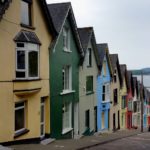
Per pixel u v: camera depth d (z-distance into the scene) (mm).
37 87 20484
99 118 37000
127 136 32344
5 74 18109
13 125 18828
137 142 25938
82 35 32219
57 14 25266
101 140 25547
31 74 19953
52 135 23688
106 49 38031
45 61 22453
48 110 23156
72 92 27750
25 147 18469
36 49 20391
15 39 18750
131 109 55094
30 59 19750
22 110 20125
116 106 45125
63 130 26062
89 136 30625
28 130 20312
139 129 55094
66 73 27188
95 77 34969
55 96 24156
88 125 33000
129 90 53469
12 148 17500
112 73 40438
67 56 26516
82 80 30672
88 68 32469
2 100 17969
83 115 31141
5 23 17953
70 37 27109
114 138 28375
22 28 19516
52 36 23281
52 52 23203
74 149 18953
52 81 23562
